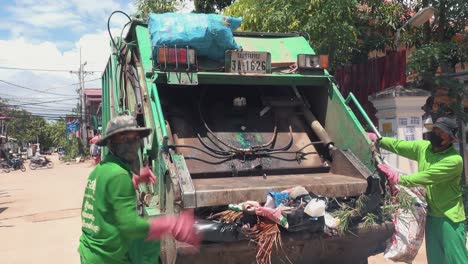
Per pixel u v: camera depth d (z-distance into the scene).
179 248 2.93
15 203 11.48
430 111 7.34
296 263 3.33
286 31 7.24
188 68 3.89
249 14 7.57
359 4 7.63
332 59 7.49
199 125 4.26
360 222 3.40
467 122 7.18
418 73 7.14
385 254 3.59
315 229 3.13
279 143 4.28
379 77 7.25
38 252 6.27
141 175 2.76
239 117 4.44
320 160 4.21
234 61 4.09
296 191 3.22
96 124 11.76
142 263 2.80
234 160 4.00
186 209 3.03
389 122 6.22
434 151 3.63
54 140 64.25
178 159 3.29
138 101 4.27
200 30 4.02
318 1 6.95
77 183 16.20
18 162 26.14
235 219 3.04
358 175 3.78
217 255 3.06
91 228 2.54
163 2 10.09
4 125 49.56
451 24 8.04
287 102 4.56
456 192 3.58
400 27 7.82
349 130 4.08
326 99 4.43
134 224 2.43
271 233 3.02
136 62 4.54
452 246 3.56
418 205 3.62
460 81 7.66
